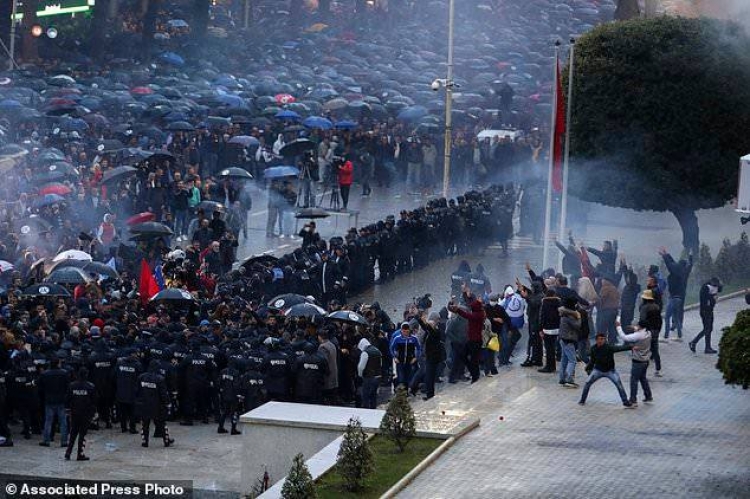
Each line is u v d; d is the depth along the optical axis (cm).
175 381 9138
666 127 13162
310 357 9006
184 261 11394
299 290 11631
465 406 8438
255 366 9056
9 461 8350
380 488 6850
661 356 9738
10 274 11375
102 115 18150
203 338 9306
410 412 7481
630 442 7662
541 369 9475
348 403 9600
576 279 11075
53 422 8800
